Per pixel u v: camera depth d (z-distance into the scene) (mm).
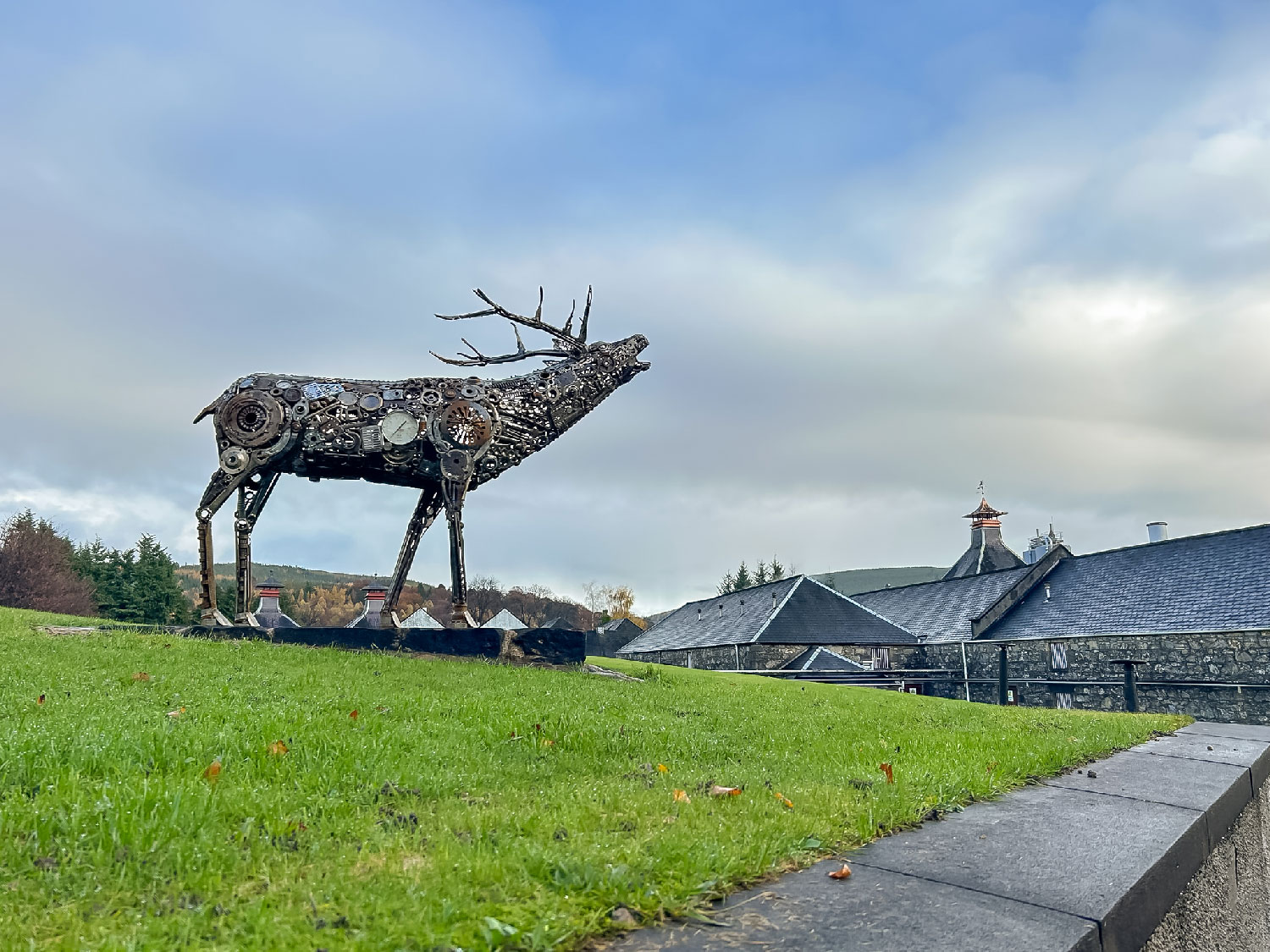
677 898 2818
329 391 13758
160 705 6824
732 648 41156
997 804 4941
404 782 4539
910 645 41500
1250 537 31469
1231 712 26969
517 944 2410
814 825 3941
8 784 3979
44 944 2385
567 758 5934
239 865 3096
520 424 14625
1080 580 38156
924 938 2564
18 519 54125
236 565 13820
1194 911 4148
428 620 50781
